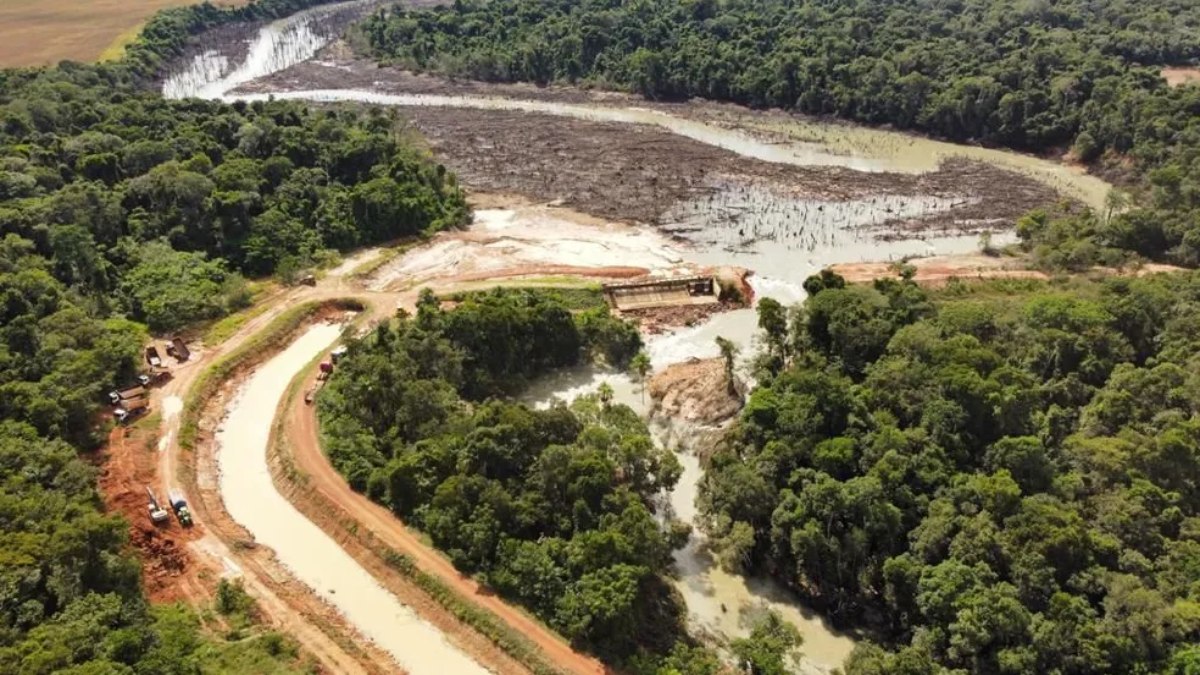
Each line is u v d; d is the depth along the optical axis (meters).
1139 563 63.03
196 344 111.12
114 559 67.19
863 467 75.00
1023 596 62.19
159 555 75.00
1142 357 92.00
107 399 96.19
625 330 111.12
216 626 67.19
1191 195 129.12
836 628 70.56
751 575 76.06
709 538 79.88
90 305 109.62
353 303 122.19
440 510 74.81
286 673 62.19
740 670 65.75
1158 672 56.84
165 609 67.56
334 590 72.75
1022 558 62.94
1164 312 94.94
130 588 67.75
